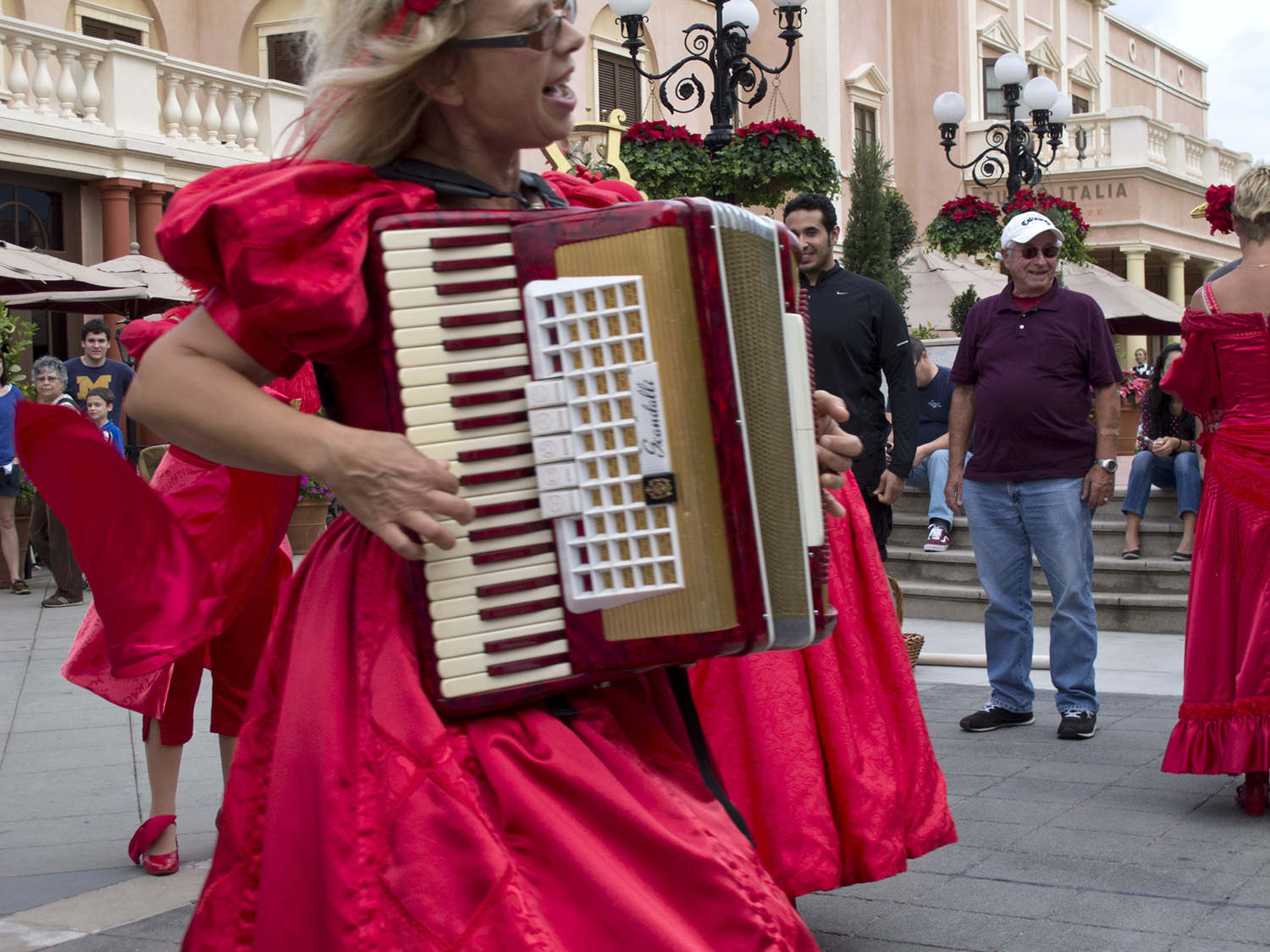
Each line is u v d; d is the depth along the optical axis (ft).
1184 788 15.49
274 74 59.62
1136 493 29.55
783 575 5.94
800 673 9.96
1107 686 22.17
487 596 5.48
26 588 35.58
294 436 5.41
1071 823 14.12
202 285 6.06
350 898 5.39
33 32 46.14
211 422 5.53
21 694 22.24
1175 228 98.89
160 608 6.35
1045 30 114.62
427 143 6.19
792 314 6.23
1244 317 14.11
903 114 94.48
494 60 5.87
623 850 5.45
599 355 5.52
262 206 5.36
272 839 5.68
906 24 94.17
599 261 5.53
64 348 50.70
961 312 55.77
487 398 5.43
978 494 19.02
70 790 16.43
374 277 5.44
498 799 5.43
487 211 5.50
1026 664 19.03
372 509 5.36
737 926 5.36
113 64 48.67
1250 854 12.92
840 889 12.19
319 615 5.85
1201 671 14.39
